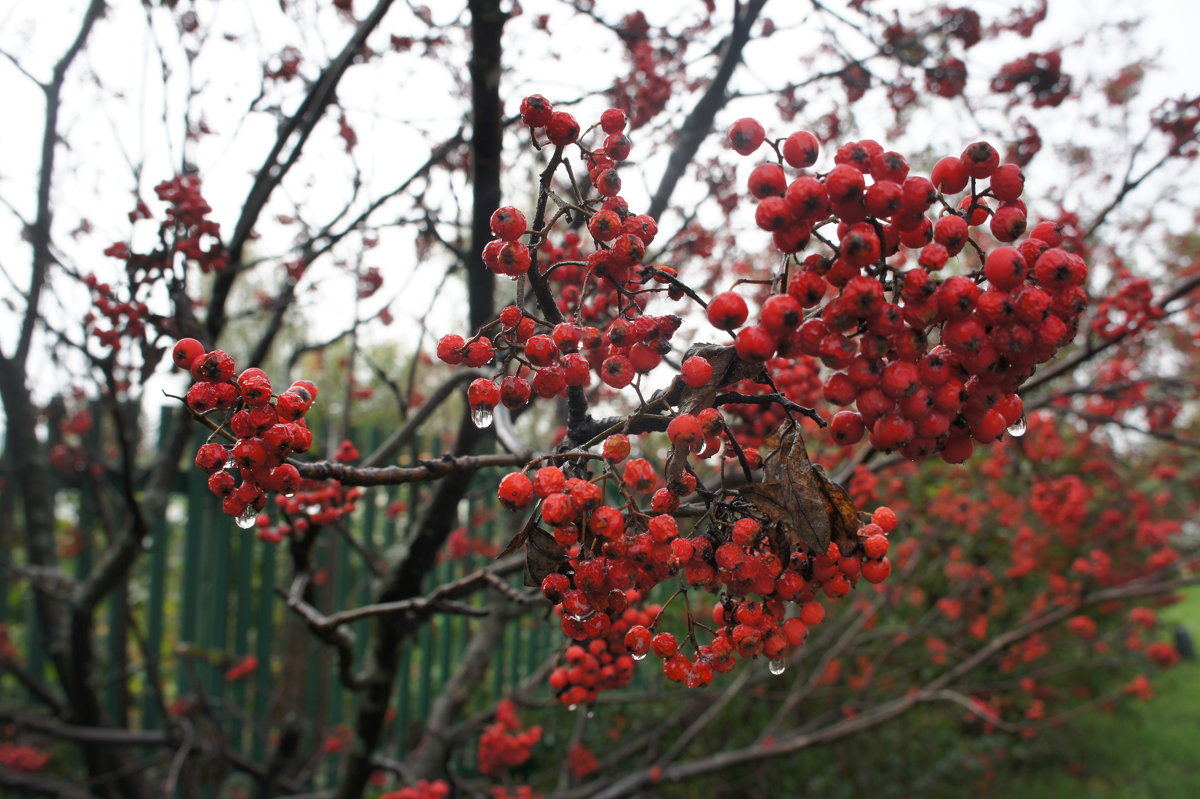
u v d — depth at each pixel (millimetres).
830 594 1192
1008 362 1045
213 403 1140
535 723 5992
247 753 5602
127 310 2619
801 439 1149
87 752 4422
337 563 5770
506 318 1241
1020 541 5805
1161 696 9094
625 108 3557
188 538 5238
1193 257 7449
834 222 1050
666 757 4828
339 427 5242
